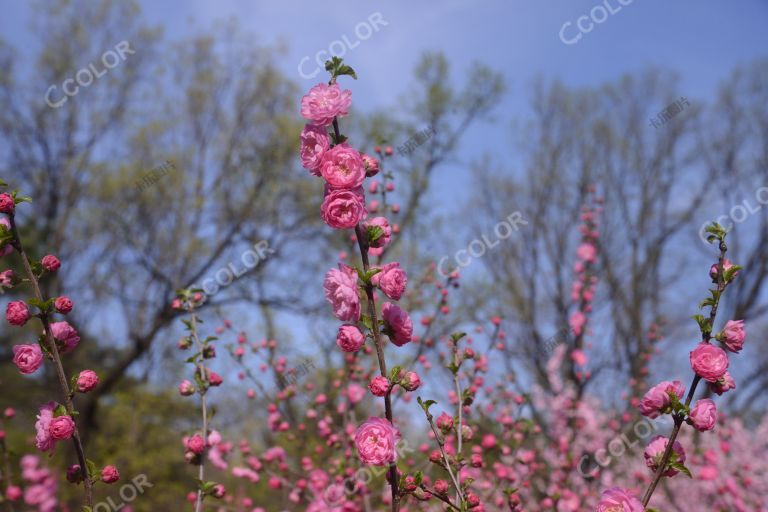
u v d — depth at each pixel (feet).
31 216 48.42
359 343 7.09
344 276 7.02
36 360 7.71
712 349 7.10
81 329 48.55
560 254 55.77
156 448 41.32
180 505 38.09
